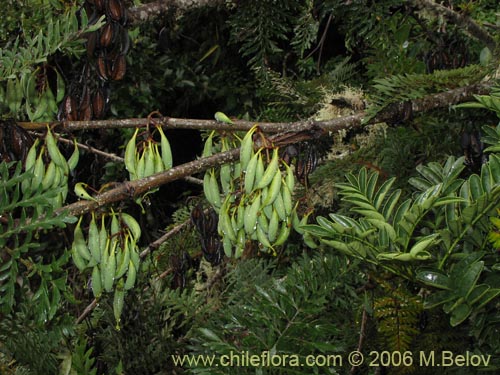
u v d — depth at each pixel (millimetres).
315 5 1054
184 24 1577
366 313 969
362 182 859
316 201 1081
